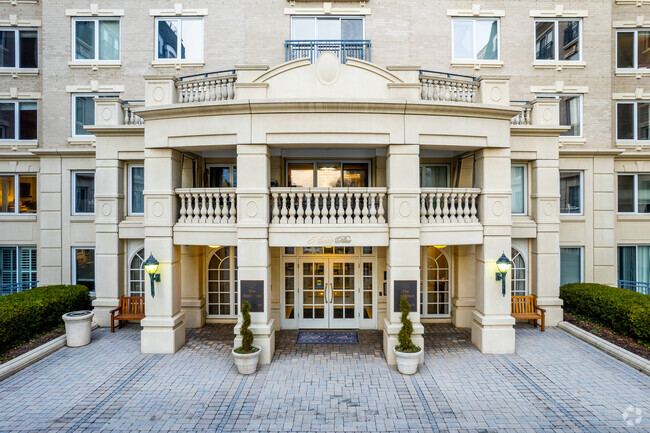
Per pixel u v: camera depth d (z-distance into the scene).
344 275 11.66
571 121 13.11
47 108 12.90
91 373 8.23
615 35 13.66
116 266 11.48
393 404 6.98
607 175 12.57
